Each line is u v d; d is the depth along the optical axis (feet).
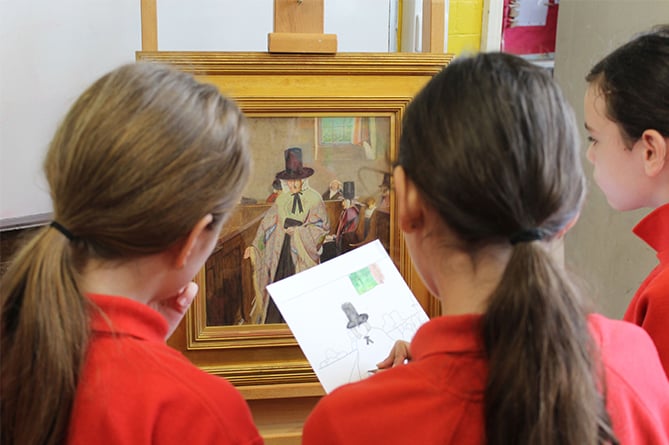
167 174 1.85
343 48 4.85
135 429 1.85
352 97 3.55
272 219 3.63
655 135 2.63
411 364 1.86
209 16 4.53
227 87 3.44
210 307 3.62
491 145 1.66
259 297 3.67
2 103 4.06
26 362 1.85
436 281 1.95
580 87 4.98
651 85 2.63
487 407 1.65
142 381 1.90
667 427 1.88
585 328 1.67
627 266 4.67
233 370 3.64
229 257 3.61
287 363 3.70
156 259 2.01
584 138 5.04
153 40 3.46
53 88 4.21
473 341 1.77
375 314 3.16
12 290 1.92
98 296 1.94
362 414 1.81
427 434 1.73
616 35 4.56
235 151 2.03
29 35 4.09
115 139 1.83
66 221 1.90
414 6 4.82
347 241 3.71
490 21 4.96
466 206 1.69
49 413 1.86
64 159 1.88
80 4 4.21
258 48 4.67
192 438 1.89
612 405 1.76
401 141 1.92
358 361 3.01
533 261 1.65
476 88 1.74
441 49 3.68
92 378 1.88
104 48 4.33
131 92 1.89
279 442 3.71
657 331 2.58
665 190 2.77
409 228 1.92
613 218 4.81
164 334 2.11
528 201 1.67
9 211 4.17
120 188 1.83
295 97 3.50
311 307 3.10
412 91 3.62
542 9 5.14
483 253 1.79
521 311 1.61
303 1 3.47
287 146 3.58
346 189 3.67
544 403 1.57
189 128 1.90
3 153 4.11
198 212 1.93
